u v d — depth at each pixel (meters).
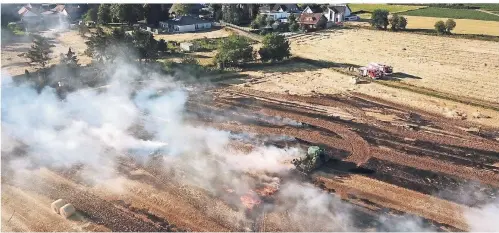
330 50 61.91
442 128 35.34
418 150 31.56
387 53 59.75
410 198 25.67
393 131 34.75
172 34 74.31
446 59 56.16
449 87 44.78
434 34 71.75
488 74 49.41
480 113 38.06
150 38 50.41
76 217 23.56
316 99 41.78
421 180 27.61
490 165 29.59
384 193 26.14
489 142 32.94
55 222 23.14
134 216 23.70
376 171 28.61
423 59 56.28
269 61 54.44
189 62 50.78
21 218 23.47
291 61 55.59
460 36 69.19
